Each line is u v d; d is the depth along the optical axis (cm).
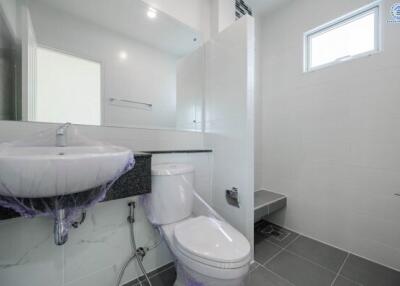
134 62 135
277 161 203
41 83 103
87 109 116
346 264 137
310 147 176
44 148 83
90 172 63
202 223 109
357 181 148
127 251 118
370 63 142
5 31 94
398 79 130
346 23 160
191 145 162
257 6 199
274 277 124
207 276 81
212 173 162
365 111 144
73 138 103
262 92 216
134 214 119
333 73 161
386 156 135
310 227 176
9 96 94
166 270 130
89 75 118
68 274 99
